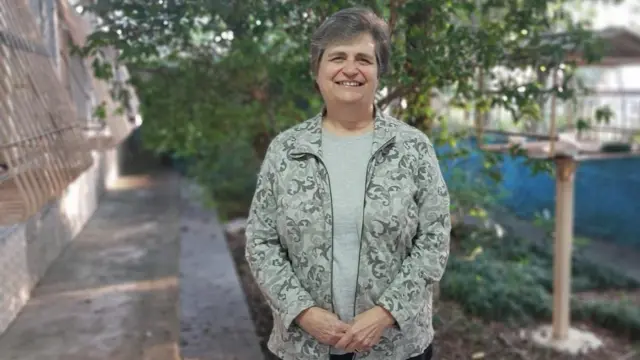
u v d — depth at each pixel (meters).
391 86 3.58
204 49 4.51
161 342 3.88
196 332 4.05
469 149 4.67
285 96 4.59
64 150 3.64
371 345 1.86
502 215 9.30
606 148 6.37
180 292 4.91
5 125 2.75
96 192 9.02
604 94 10.18
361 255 1.90
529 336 4.87
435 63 3.42
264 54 4.30
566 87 3.84
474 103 4.38
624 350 4.91
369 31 1.94
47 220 5.66
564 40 3.90
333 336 1.85
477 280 5.37
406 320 1.87
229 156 6.99
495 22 3.96
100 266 5.73
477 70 4.07
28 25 3.91
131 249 6.41
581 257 7.41
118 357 3.67
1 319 4.07
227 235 7.45
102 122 5.99
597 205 9.12
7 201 2.65
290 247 1.96
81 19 5.86
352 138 1.98
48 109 3.63
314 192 1.91
